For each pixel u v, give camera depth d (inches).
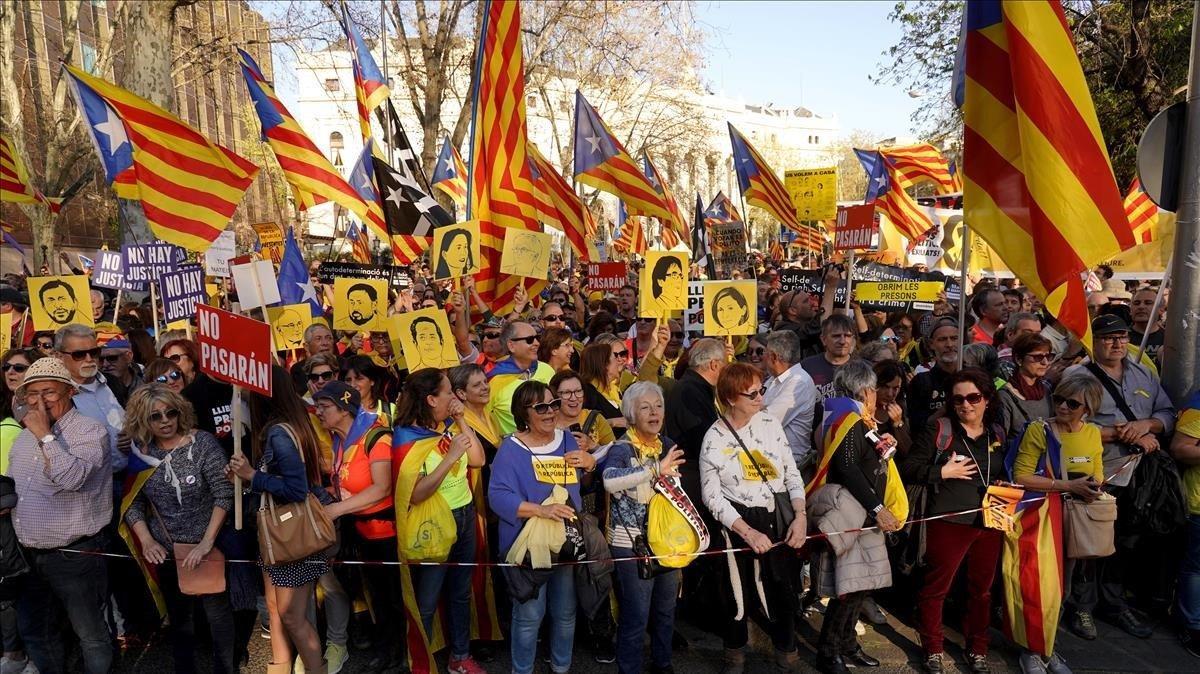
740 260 444.8
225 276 304.5
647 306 241.9
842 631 181.8
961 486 176.6
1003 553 182.9
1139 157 202.8
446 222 342.3
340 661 191.3
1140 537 193.6
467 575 183.6
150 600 204.8
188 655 175.0
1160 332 266.8
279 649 173.9
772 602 182.5
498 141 313.1
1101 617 205.5
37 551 166.4
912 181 574.9
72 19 885.2
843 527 175.2
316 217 1397.6
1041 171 173.5
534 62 879.7
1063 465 183.0
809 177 440.1
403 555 174.2
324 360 218.5
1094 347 206.7
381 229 367.2
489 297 317.4
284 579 163.0
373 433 178.7
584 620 205.2
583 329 409.1
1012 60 177.3
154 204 256.4
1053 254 172.2
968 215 191.6
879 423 195.3
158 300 376.2
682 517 168.7
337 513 168.1
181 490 163.0
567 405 176.6
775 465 174.2
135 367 259.4
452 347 229.1
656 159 1521.9
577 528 168.2
